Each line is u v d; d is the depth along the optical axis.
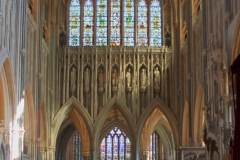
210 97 32.97
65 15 49.28
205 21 36.97
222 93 29.64
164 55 47.94
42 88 43.41
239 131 17.84
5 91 33.41
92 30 49.19
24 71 35.91
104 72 47.75
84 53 47.94
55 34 48.06
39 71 41.84
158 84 47.41
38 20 42.09
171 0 48.91
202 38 37.53
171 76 47.56
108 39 48.78
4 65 32.78
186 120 44.91
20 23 35.59
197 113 40.94
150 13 49.59
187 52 43.72
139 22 49.47
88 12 49.59
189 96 42.72
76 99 46.94
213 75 31.92
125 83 47.50
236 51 29.27
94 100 47.06
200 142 41.19
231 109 28.61
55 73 47.47
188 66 43.09
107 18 49.41
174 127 46.47
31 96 39.59
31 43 40.22
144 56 48.00
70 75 47.50
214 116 31.44
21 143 34.69
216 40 31.95
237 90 18.11
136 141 46.38
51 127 46.12
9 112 33.91
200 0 40.38
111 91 47.38
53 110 46.59
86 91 47.12
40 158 41.97
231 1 30.73
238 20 28.33
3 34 31.47
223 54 30.70
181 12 47.69
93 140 46.34
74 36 49.09
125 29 49.28
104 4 49.75
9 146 33.31
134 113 46.91
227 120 28.81
